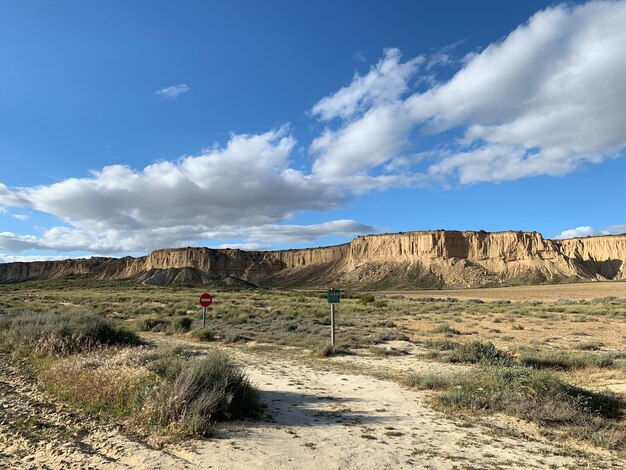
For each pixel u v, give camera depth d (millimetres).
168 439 6953
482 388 10102
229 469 5906
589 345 20438
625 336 25469
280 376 13430
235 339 22438
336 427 8039
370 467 6090
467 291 152250
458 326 32062
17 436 7293
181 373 8586
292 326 28484
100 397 9117
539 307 52781
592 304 60031
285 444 6934
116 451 6609
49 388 10664
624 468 6422
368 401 10312
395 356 18188
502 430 8047
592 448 7305
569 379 13078
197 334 23094
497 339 24250
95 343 16219
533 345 21281
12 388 10891
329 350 18453
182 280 175750
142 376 9531
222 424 7871
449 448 7000
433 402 10117
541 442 7496
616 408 9609
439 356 17625
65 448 6719
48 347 15016
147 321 29141
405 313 44844
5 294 89125
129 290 117188
